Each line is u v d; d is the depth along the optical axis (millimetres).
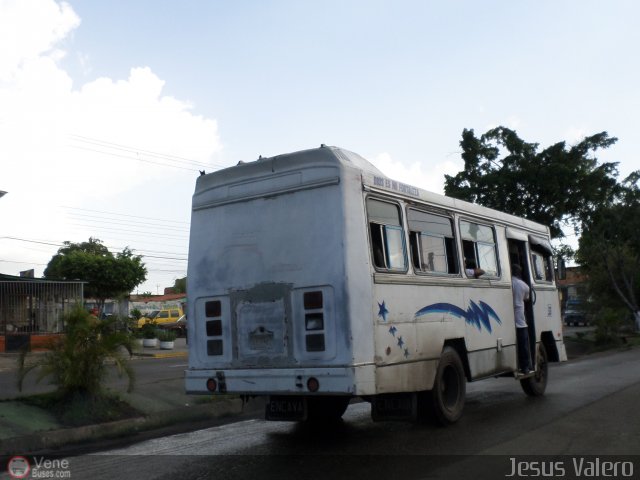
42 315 28688
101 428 9320
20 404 9773
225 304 8055
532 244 12422
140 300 61438
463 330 9406
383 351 7531
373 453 7582
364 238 7523
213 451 8141
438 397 8648
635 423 8961
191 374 8219
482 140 25859
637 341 29219
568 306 45219
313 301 7391
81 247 55688
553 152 25109
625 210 32188
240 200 8148
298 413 7902
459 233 9781
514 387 13539
